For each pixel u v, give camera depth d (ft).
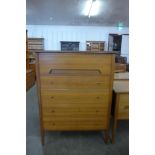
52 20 23.98
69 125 6.14
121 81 7.22
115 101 6.00
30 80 15.43
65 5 16.76
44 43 27.89
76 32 28.27
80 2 15.84
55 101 5.87
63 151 6.13
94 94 5.88
